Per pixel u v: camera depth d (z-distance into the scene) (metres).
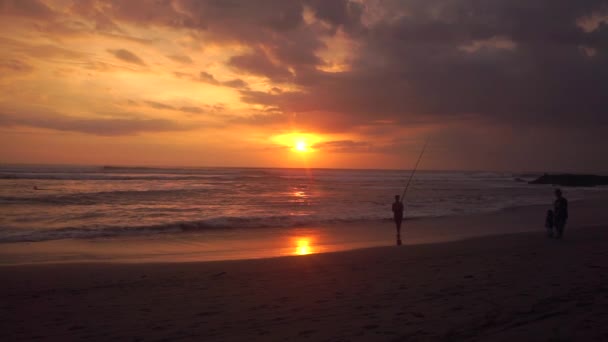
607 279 6.49
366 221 19.83
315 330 4.48
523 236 13.30
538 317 4.58
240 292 6.54
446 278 6.93
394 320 4.68
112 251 12.46
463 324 4.44
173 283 7.49
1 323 5.21
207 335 4.51
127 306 5.92
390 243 13.78
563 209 12.39
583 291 5.70
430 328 4.36
